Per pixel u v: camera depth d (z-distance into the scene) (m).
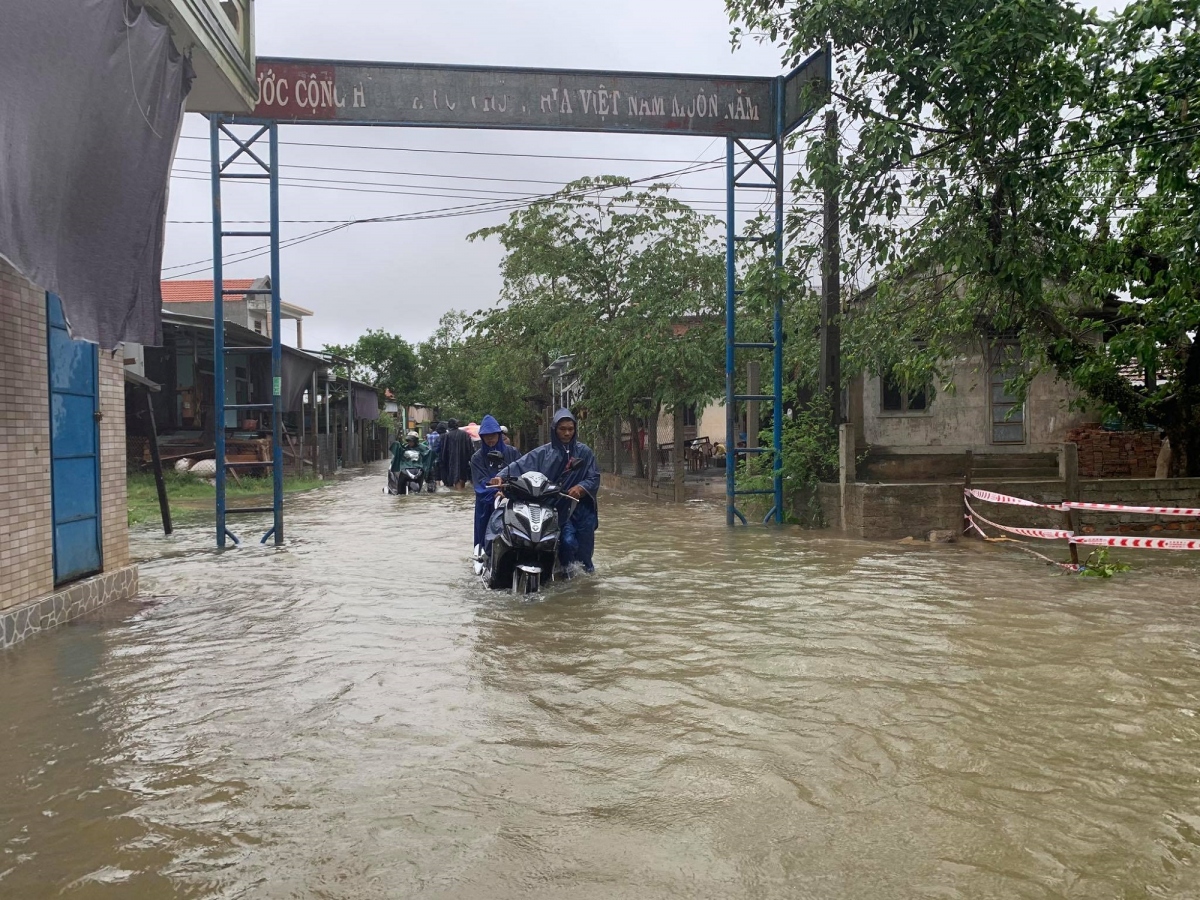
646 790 3.29
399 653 5.37
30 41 4.50
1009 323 12.12
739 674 4.84
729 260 12.93
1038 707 4.22
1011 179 9.73
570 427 8.41
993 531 11.17
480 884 2.61
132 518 14.60
